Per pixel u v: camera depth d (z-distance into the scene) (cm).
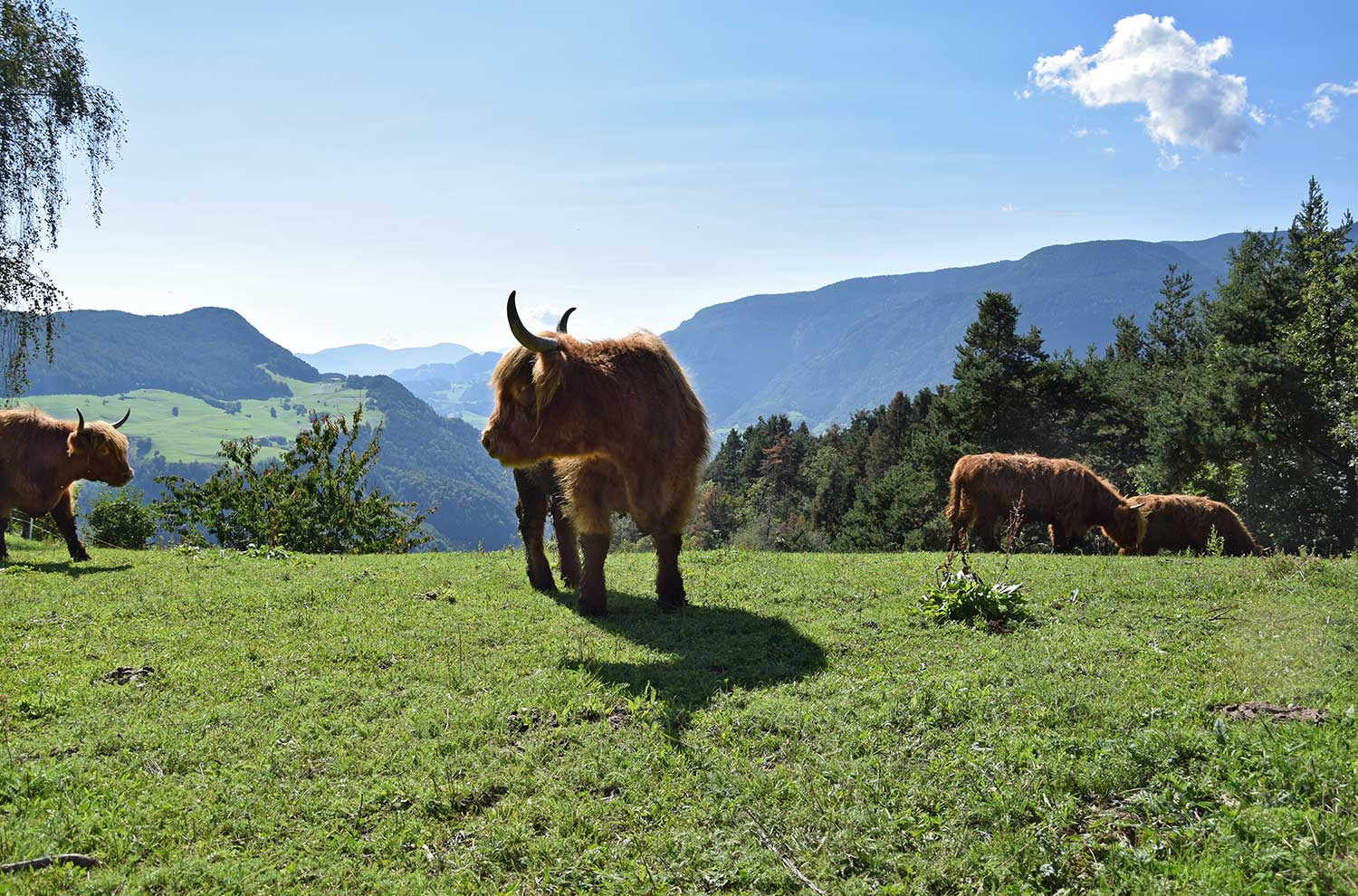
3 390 2309
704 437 857
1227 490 3469
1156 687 566
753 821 423
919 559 1154
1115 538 1675
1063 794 427
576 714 561
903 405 10056
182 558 1283
